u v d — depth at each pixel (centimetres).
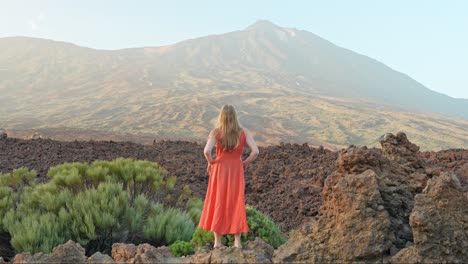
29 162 1224
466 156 1136
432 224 371
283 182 1067
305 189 951
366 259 384
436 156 1196
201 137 7712
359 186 416
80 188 775
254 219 616
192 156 1430
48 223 626
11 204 743
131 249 486
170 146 1625
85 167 841
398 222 427
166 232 660
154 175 839
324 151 1434
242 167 513
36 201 722
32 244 589
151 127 8938
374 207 405
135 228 677
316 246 406
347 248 390
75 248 457
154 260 459
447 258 366
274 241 602
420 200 393
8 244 687
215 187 509
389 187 465
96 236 644
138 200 727
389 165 558
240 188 505
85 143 1555
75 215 652
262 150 1466
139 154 1409
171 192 926
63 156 1294
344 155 547
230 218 498
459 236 374
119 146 1541
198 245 582
